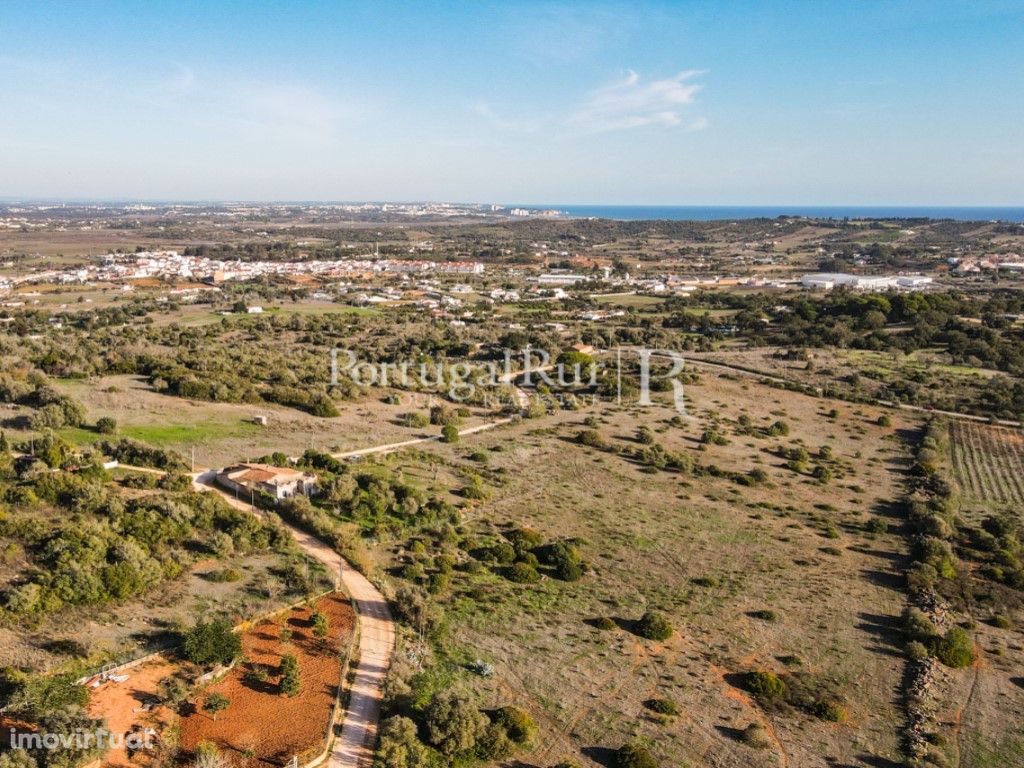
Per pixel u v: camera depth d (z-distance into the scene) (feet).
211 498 197.36
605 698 139.23
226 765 108.47
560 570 192.03
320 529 197.88
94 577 148.05
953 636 165.58
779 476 288.71
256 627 147.74
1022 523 243.40
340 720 124.57
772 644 163.63
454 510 222.28
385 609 162.50
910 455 321.73
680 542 218.79
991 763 127.95
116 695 120.88
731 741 129.29
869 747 129.90
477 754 120.37
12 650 128.36
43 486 186.39
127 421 282.56
